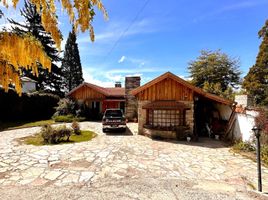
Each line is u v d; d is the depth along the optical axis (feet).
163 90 56.39
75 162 32.42
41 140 48.01
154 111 56.49
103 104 103.35
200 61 117.19
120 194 21.39
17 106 83.87
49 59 7.63
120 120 59.93
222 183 25.31
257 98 92.58
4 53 6.99
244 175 28.30
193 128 54.19
